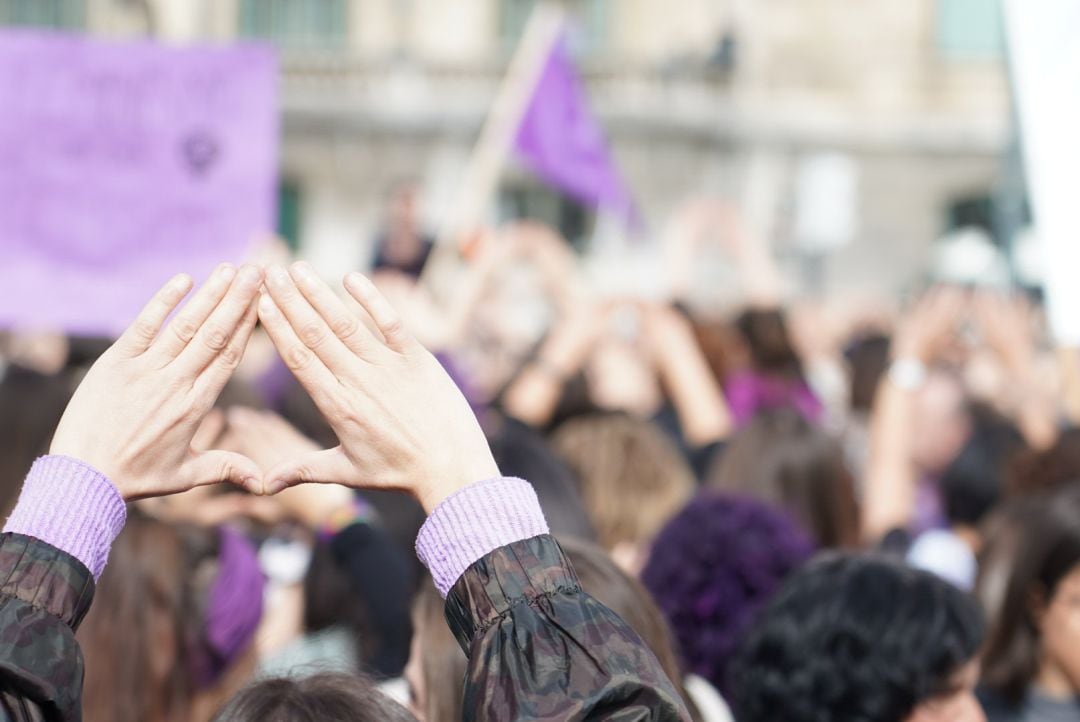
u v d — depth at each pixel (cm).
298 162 2972
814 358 1142
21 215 471
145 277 472
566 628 139
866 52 3105
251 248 475
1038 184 351
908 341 440
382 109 2962
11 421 330
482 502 144
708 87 3030
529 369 503
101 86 475
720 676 282
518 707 134
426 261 1107
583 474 364
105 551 143
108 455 143
